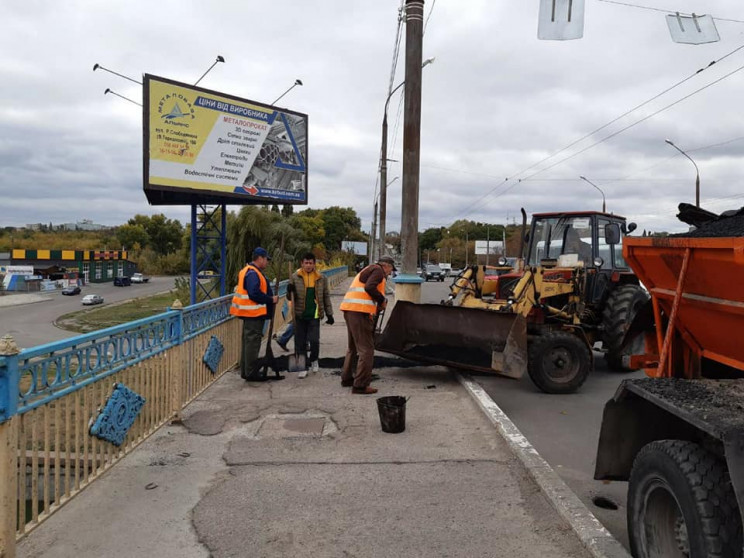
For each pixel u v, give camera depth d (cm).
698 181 2734
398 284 1034
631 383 343
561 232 1007
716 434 262
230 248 1823
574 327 849
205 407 660
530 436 611
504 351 730
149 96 952
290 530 380
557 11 643
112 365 466
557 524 388
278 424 601
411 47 1003
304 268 830
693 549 275
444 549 357
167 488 440
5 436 313
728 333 348
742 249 284
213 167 1043
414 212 1028
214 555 349
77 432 416
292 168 1207
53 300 6212
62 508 400
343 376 767
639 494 324
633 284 953
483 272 952
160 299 5991
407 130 1016
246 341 782
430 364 843
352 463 496
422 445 542
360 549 357
